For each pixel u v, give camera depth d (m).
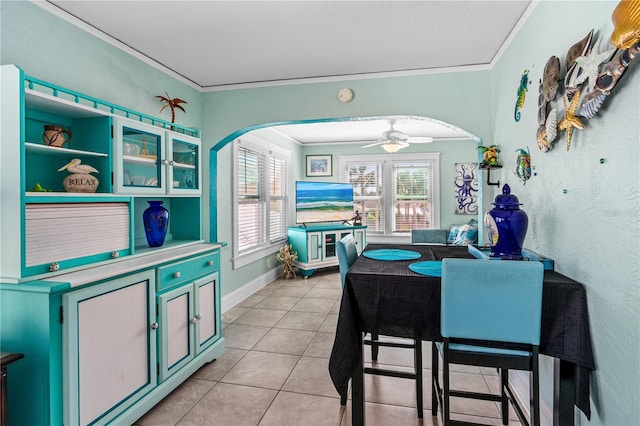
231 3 1.93
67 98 2.02
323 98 3.08
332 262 5.59
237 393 2.16
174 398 2.10
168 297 2.07
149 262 1.93
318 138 6.14
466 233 5.32
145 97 2.63
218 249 2.66
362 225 6.08
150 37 2.32
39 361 1.43
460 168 6.23
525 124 2.03
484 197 2.84
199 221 2.72
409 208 6.45
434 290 1.58
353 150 6.58
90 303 1.58
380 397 2.13
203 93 3.33
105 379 1.66
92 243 1.76
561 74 1.57
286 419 1.91
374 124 5.02
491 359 1.44
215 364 2.53
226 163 3.89
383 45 2.46
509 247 1.70
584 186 1.40
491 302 1.39
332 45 2.45
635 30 1.03
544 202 1.77
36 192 1.50
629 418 1.16
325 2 1.93
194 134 2.86
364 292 1.65
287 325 3.33
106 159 1.95
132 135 2.12
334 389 2.20
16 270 1.44
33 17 1.85
